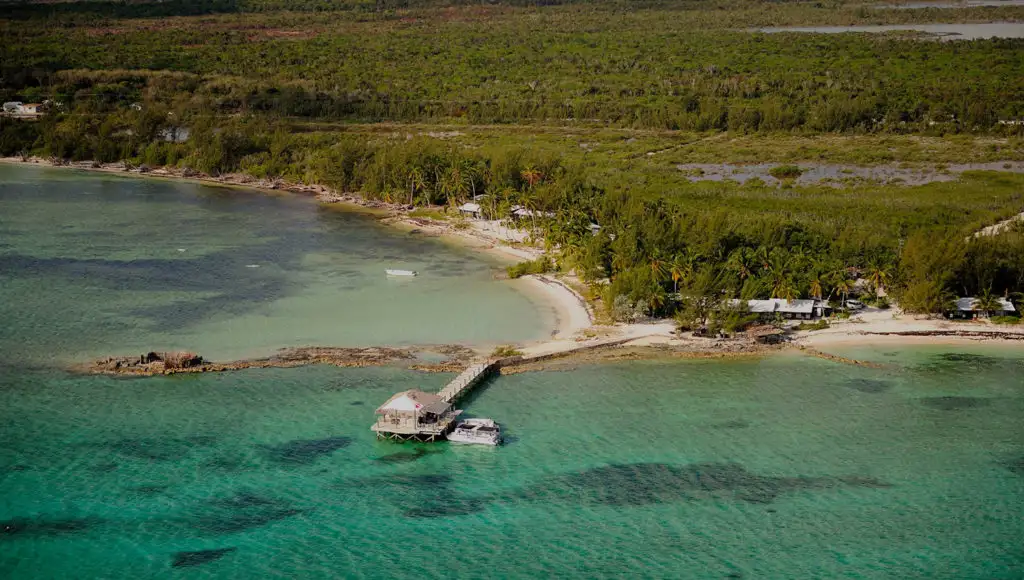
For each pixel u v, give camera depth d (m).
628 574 102.06
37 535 105.62
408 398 129.62
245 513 110.94
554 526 110.31
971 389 147.38
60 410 134.00
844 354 160.38
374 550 105.00
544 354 156.38
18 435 126.50
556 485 118.88
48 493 113.44
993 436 132.75
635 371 152.75
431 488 117.69
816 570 103.31
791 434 132.75
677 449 128.12
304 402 138.25
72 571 99.94
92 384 142.50
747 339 164.25
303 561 102.75
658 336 166.25
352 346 159.50
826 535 109.75
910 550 107.25
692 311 167.38
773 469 123.56
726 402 142.25
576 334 166.62
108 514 109.81
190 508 111.50
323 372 148.62
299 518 110.44
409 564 102.75
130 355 152.88
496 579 100.69
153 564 101.44
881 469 124.06
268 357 154.00
